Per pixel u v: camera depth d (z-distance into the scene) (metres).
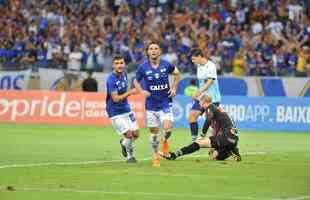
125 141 46.81
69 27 105.44
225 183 37.75
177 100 84.00
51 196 32.97
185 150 45.66
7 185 36.22
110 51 100.69
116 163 46.69
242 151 57.00
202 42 98.69
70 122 86.12
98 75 93.12
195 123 54.66
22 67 96.62
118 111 46.34
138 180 38.50
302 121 81.75
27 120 87.25
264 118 82.50
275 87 89.00
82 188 35.47
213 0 105.50
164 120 45.59
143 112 84.31
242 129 82.69
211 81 52.56
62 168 43.53
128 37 102.75
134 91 45.41
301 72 91.06
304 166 46.06
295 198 33.00
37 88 96.00
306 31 98.31
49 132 73.50
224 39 98.62
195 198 32.81
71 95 86.62
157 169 43.28
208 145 46.31
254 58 94.00
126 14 107.19
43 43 102.88
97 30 104.38
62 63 100.12
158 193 34.19
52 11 107.94
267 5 103.12
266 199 32.62
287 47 95.69
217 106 48.34
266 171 42.91
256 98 82.69
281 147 61.44
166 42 100.56
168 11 106.75
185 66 93.94
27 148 56.88
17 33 105.31
